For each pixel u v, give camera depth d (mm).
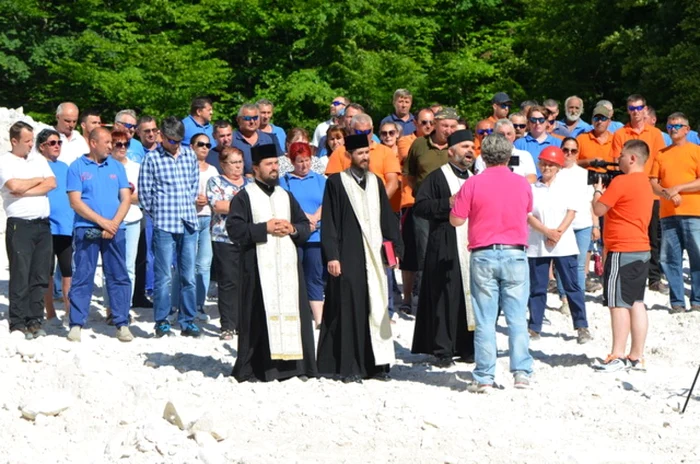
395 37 27359
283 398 8453
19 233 10430
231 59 29219
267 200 9320
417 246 12133
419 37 28266
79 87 27516
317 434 7469
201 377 9148
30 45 28062
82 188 10562
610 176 12617
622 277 9797
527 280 8969
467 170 10000
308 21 27391
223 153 11125
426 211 9852
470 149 9898
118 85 25688
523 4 28641
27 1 27250
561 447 7449
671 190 12359
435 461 7055
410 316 12383
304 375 9266
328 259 9328
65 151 12375
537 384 9234
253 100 27031
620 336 9867
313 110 27344
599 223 14117
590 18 25938
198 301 11828
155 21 27906
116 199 10688
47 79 28672
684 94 23406
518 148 13047
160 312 10984
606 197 9781
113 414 7883
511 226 8844
